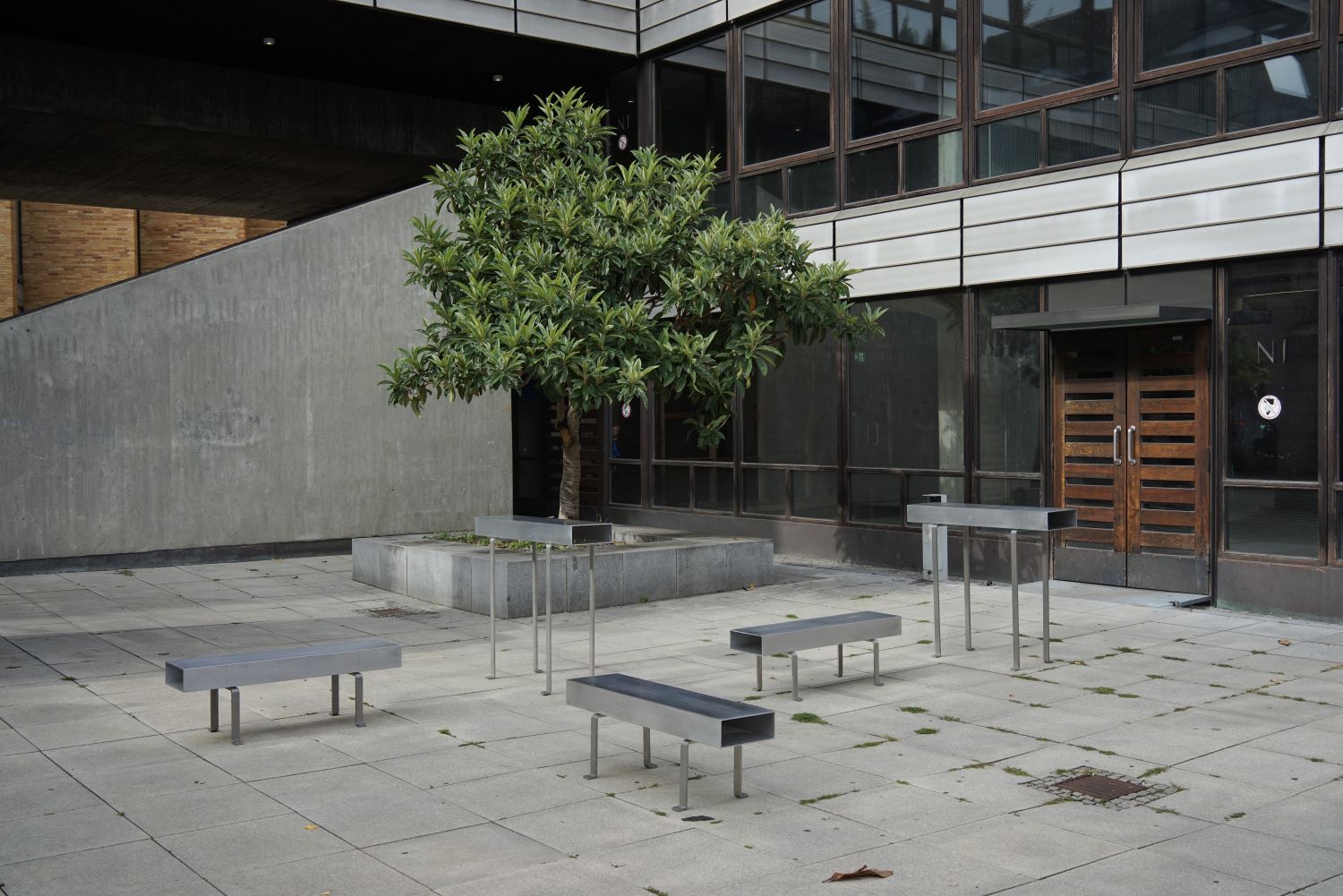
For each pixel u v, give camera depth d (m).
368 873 5.15
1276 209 11.55
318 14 16.92
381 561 14.23
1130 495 13.10
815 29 16.42
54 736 7.49
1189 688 8.70
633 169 13.59
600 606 12.65
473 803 6.13
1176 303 12.50
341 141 20.23
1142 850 5.41
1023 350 14.05
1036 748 7.13
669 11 18.47
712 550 13.59
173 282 16.14
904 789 6.35
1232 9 12.06
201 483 16.41
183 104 18.80
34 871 5.18
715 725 5.71
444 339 12.91
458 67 19.50
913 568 15.34
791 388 17.02
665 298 12.68
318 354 17.33
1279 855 5.36
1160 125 12.67
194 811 6.01
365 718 7.96
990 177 14.30
